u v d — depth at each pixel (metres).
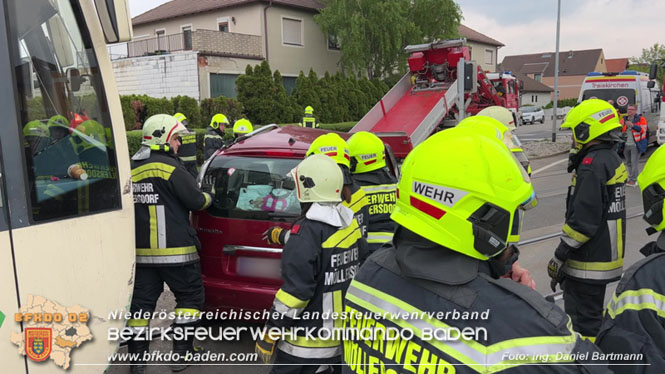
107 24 2.57
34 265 2.20
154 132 3.50
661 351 1.59
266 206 3.84
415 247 1.28
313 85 22.16
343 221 2.63
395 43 27.42
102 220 2.55
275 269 3.79
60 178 2.37
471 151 1.21
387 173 3.94
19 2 2.26
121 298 2.65
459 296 1.20
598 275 3.29
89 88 2.60
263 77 20.45
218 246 3.92
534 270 5.79
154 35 31.66
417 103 12.06
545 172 13.60
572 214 3.25
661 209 1.94
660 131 14.05
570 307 3.50
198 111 17.61
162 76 23.55
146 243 3.50
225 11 27.84
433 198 1.22
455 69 12.32
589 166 3.17
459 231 1.19
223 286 3.88
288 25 27.72
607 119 3.17
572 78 71.19
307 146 4.14
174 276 3.59
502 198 1.18
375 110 11.88
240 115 19.11
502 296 1.19
